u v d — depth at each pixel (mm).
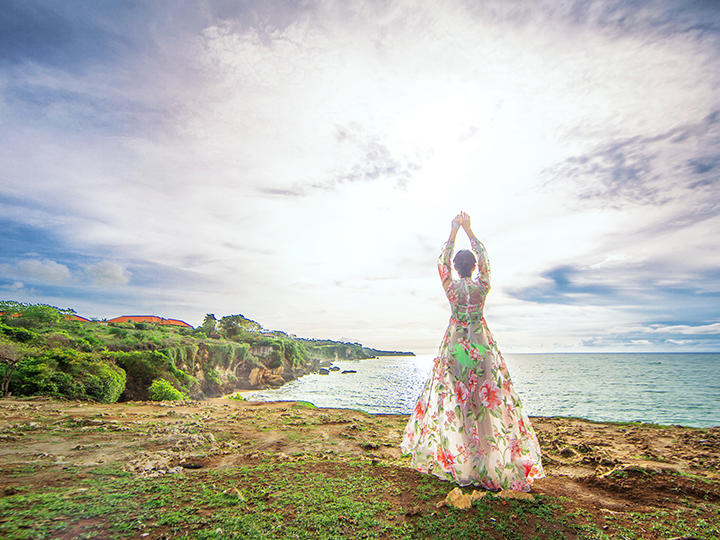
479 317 3340
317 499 2656
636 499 2922
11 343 21047
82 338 38750
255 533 2098
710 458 4711
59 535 1978
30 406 8492
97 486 2855
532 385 58719
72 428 5793
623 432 6840
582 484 3340
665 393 44938
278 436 5949
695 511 2656
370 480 3115
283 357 104750
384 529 2217
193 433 5785
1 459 3818
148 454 4230
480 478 2934
